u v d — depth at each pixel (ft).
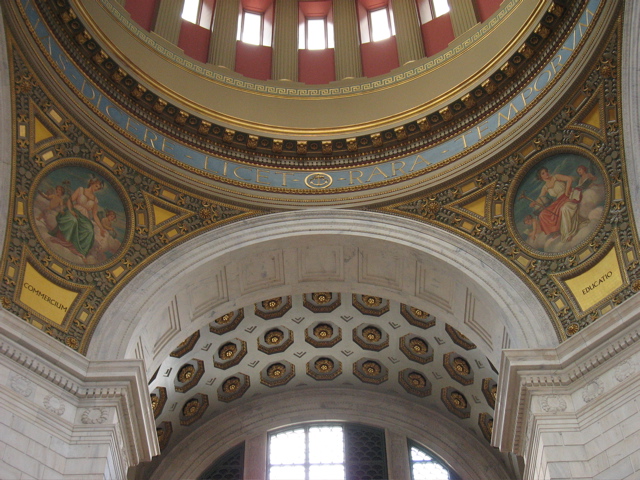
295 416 68.54
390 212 57.88
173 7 65.82
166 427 65.87
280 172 60.23
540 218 53.78
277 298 61.41
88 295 50.78
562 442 43.45
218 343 63.36
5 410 41.57
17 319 44.27
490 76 57.57
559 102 53.36
